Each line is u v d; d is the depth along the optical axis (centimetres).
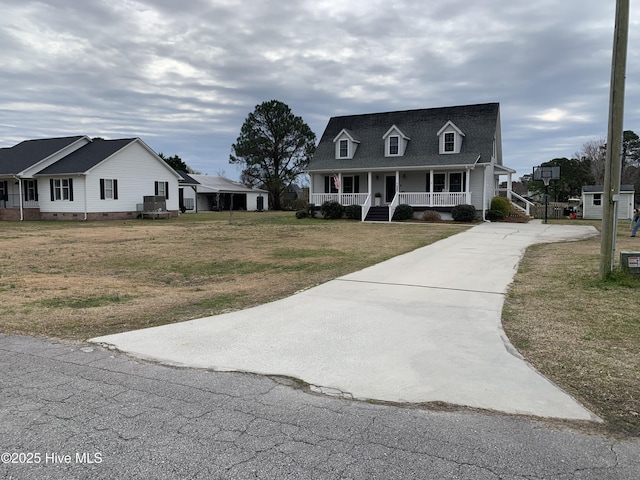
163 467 261
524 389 371
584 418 322
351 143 2972
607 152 769
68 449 280
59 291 772
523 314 601
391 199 2900
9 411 330
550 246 1375
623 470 260
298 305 658
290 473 256
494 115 2786
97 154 2956
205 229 2094
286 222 2548
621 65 721
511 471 259
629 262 786
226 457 272
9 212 2911
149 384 382
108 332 530
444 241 1505
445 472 257
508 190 3009
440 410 336
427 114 2995
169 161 6172
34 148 3167
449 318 587
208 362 433
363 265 1025
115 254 1255
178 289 793
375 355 452
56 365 424
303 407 340
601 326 539
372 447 284
